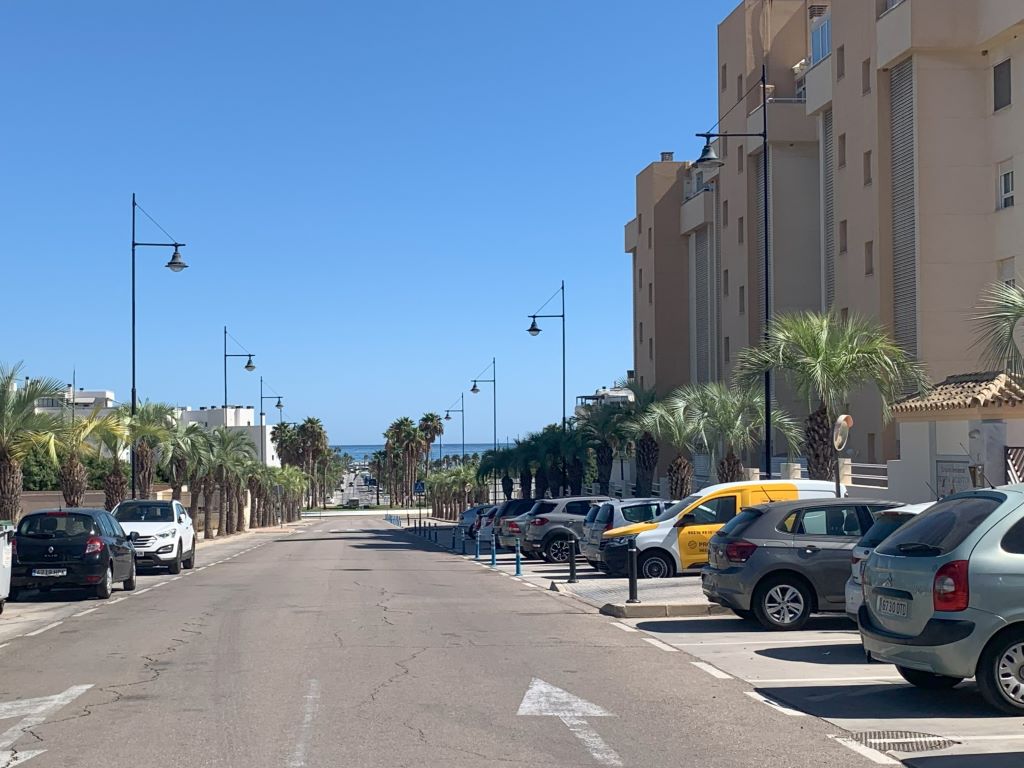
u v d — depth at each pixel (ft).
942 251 103.60
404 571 92.99
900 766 24.00
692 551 71.20
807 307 143.43
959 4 103.30
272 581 80.94
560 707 30.40
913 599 29.71
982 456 63.67
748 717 29.19
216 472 213.46
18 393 96.32
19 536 65.41
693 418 119.55
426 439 474.90
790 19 153.58
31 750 25.59
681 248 191.52
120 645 44.39
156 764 24.09
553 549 102.99
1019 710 28.84
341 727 27.76
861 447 115.34
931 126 104.17
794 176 144.66
